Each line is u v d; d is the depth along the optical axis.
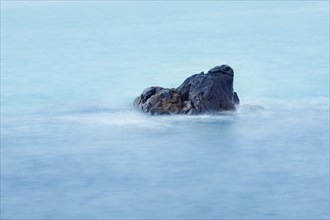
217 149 35.59
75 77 60.50
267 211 28.17
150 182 31.62
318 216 27.56
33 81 59.38
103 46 80.00
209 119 39.72
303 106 44.50
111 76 60.50
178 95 41.25
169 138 37.16
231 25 95.25
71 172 33.22
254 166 33.25
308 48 74.38
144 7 122.25
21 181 32.16
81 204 29.22
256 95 48.72
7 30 97.25
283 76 57.81
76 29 95.81
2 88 56.12
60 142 37.75
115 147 36.31
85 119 42.16
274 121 40.31
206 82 40.66
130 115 41.84
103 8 122.31
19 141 38.19
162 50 75.69
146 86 55.09
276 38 82.50
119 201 29.58
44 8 125.19
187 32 89.88
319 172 32.41
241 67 64.06
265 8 115.94
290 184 31.09
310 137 37.38
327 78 56.22
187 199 29.64
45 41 85.56
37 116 43.81
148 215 28.09
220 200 29.48
